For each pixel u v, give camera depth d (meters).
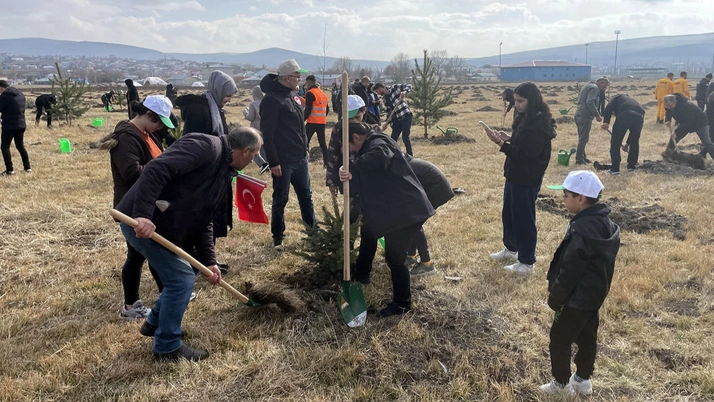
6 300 4.59
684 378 3.41
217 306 4.46
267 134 5.45
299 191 5.93
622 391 3.32
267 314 4.23
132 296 4.24
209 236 3.84
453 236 6.31
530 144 4.78
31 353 3.69
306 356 3.67
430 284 4.93
